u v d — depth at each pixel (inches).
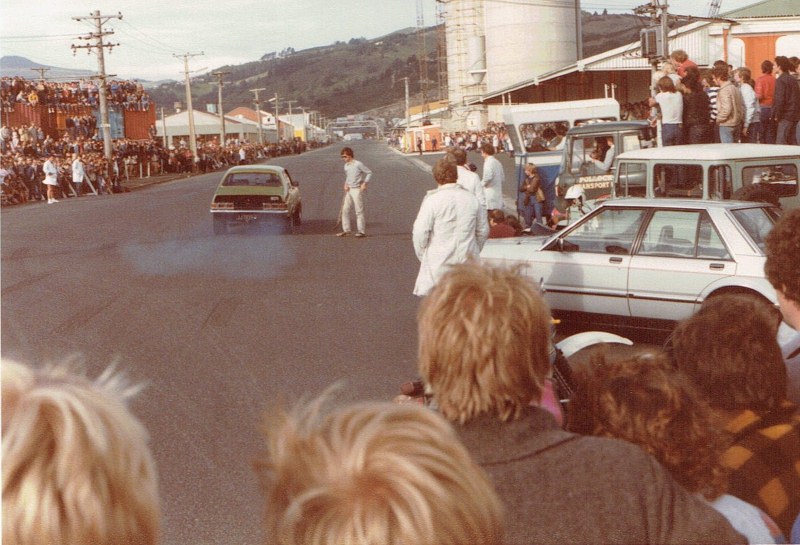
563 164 625.6
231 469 211.0
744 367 93.7
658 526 69.4
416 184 1476.4
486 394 72.4
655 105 623.2
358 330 374.3
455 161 438.3
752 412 94.3
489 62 3521.2
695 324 97.8
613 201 350.3
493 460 71.4
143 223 933.2
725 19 1194.0
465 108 4448.8
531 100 1902.1
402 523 34.7
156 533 36.6
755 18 1190.3
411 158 2849.4
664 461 79.9
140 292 482.9
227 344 351.6
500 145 2284.7
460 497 35.9
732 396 94.2
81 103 2268.7
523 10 3380.9
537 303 75.9
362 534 34.8
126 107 2504.9
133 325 391.5
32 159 1491.1
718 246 322.7
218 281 518.0
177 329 382.3
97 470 33.8
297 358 326.6
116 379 36.6
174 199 1342.3
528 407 74.8
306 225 872.3
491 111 3553.2
